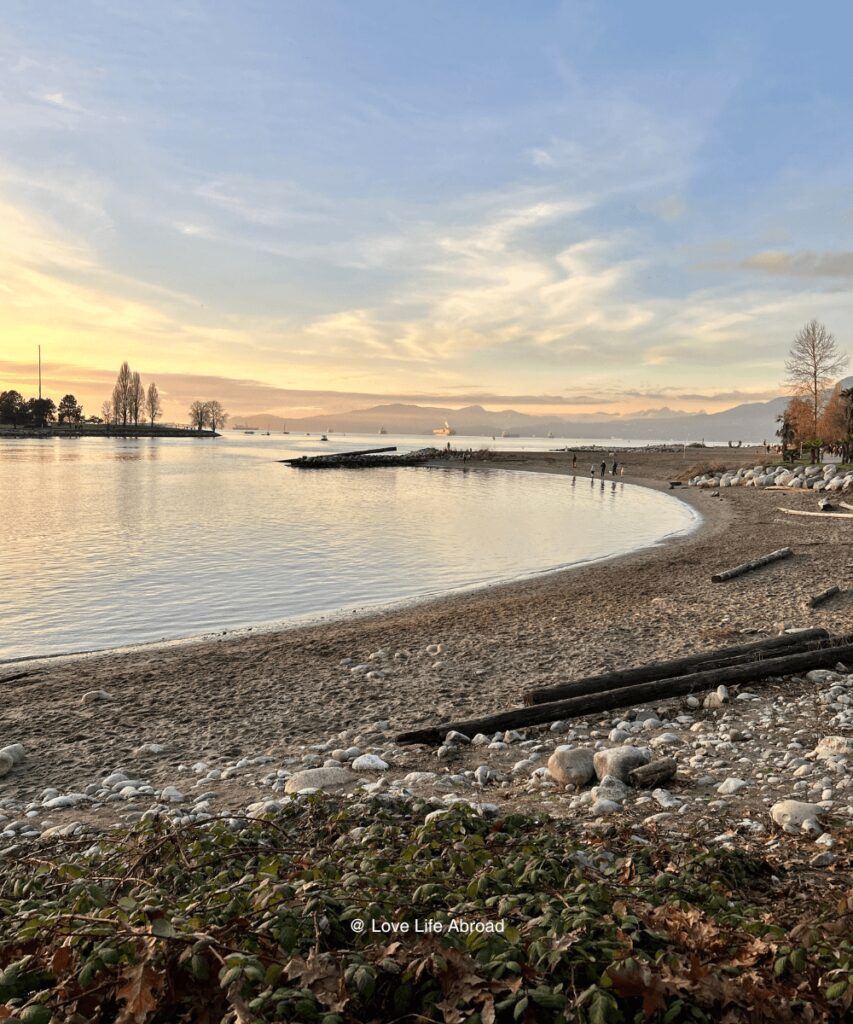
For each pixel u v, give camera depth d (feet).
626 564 90.68
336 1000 10.30
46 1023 10.37
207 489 219.20
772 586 67.72
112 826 23.61
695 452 471.21
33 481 236.84
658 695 35.63
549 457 442.50
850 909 14.23
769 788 24.66
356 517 150.10
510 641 51.11
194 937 11.04
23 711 38.70
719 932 12.72
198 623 62.85
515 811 23.40
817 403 284.20
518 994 10.27
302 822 21.53
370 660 47.73
